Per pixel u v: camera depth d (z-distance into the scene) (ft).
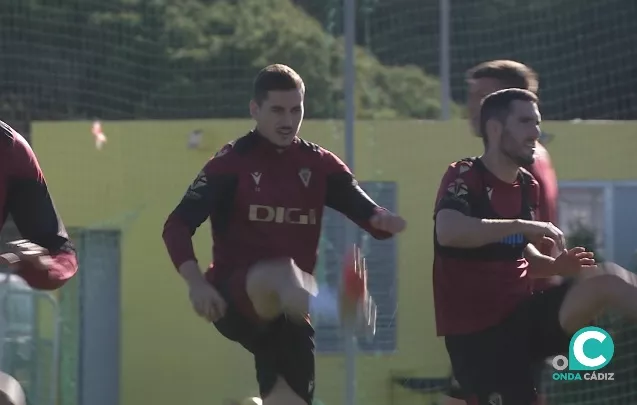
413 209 83.97
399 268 82.23
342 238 79.77
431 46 91.25
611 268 44.96
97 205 86.58
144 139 87.15
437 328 50.93
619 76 91.76
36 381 81.00
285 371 45.52
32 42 90.53
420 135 84.64
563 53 92.43
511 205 49.24
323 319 76.48
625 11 91.35
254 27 117.29
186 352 85.35
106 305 85.46
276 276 42.42
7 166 41.63
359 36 91.15
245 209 46.14
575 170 87.97
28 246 39.52
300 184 46.80
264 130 46.52
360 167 84.12
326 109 93.30
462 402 53.93
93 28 92.53
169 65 98.12
